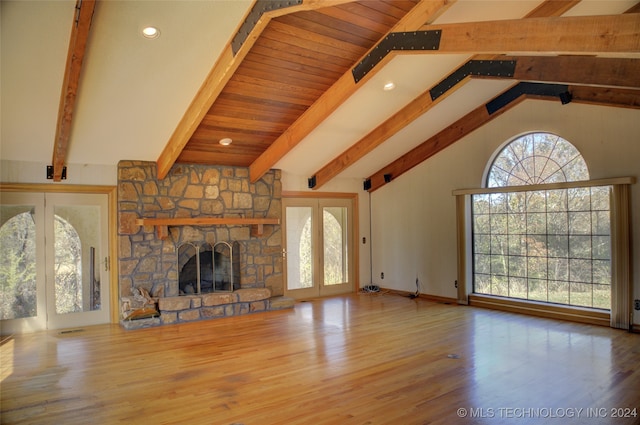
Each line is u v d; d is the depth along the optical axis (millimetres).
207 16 3443
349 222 8133
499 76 4824
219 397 3242
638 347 4336
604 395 3193
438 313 6094
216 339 4836
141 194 5711
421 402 3115
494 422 2799
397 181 7816
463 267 6699
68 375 3730
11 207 5113
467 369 3785
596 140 5223
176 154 5227
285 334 5023
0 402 3186
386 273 8086
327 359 4105
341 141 6371
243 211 6562
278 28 3791
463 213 6699
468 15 4246
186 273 6035
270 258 6805
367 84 4980
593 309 5348
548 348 4367
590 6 4188
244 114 5098
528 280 6062
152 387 3449
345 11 3764
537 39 3232
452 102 5945
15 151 4898
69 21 3211
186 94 4441
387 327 5316
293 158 6645
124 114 4602
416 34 3965
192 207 6102
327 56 4352
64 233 5418
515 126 6031
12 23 3133
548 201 5812
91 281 5570
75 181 5395
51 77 3807
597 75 4090
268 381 3555
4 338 4934
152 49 3691
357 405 3078
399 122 5867
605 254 5258
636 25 2775
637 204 4922
